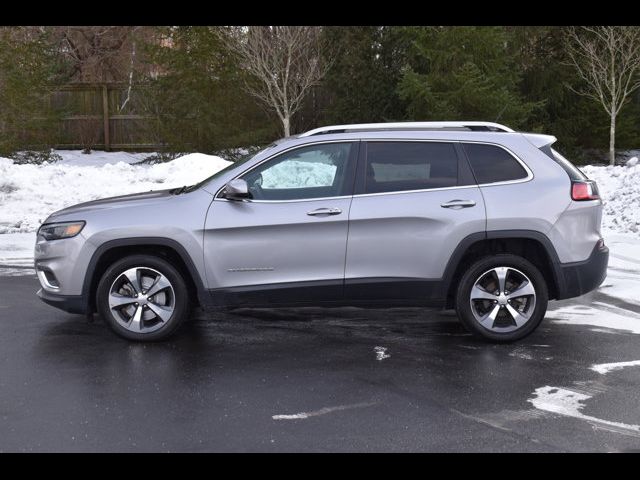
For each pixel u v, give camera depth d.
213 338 6.70
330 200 6.32
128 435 4.54
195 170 17.11
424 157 6.42
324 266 6.33
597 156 26.64
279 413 4.89
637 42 23.38
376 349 6.35
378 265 6.33
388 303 6.39
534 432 4.57
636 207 12.67
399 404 5.04
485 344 6.46
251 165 6.43
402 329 7.00
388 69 23.48
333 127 6.58
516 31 24.73
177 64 22.23
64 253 6.39
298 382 5.50
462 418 4.79
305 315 7.53
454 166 6.40
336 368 5.83
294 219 6.28
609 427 4.64
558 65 25.09
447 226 6.27
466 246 6.29
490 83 22.33
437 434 4.54
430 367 5.84
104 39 28.30
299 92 23.50
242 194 6.20
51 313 7.60
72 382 5.51
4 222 13.30
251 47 22.00
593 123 25.67
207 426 4.68
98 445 4.40
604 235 11.52
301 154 6.46
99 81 26.47
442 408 4.96
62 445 4.40
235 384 5.46
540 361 5.96
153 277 6.50
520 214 6.29
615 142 25.80
